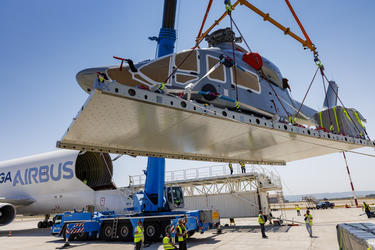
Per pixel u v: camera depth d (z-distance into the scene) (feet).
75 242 52.29
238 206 105.09
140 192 54.08
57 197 72.95
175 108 24.16
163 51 48.24
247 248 36.50
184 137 35.29
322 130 41.57
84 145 35.04
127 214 52.44
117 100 21.90
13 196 79.56
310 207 171.83
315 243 37.81
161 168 51.47
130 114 25.49
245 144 41.37
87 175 82.53
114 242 48.85
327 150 48.42
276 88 46.09
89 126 28.25
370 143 46.68
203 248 37.99
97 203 69.21
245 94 38.91
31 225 112.78
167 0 49.75
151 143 37.65
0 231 85.30
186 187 117.39
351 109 49.29
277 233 50.57
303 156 55.01
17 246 48.73
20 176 79.41
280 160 60.23
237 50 49.08
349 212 104.27
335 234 45.62
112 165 75.97
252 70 42.55
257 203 101.65
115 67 34.81
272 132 33.94
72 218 53.88
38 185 75.41
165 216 45.42
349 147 46.26
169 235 28.02
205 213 48.52
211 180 104.32
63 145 33.22
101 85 20.06
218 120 28.45
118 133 31.58
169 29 49.52
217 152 46.96
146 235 46.78
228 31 49.90
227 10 31.42
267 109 40.45
